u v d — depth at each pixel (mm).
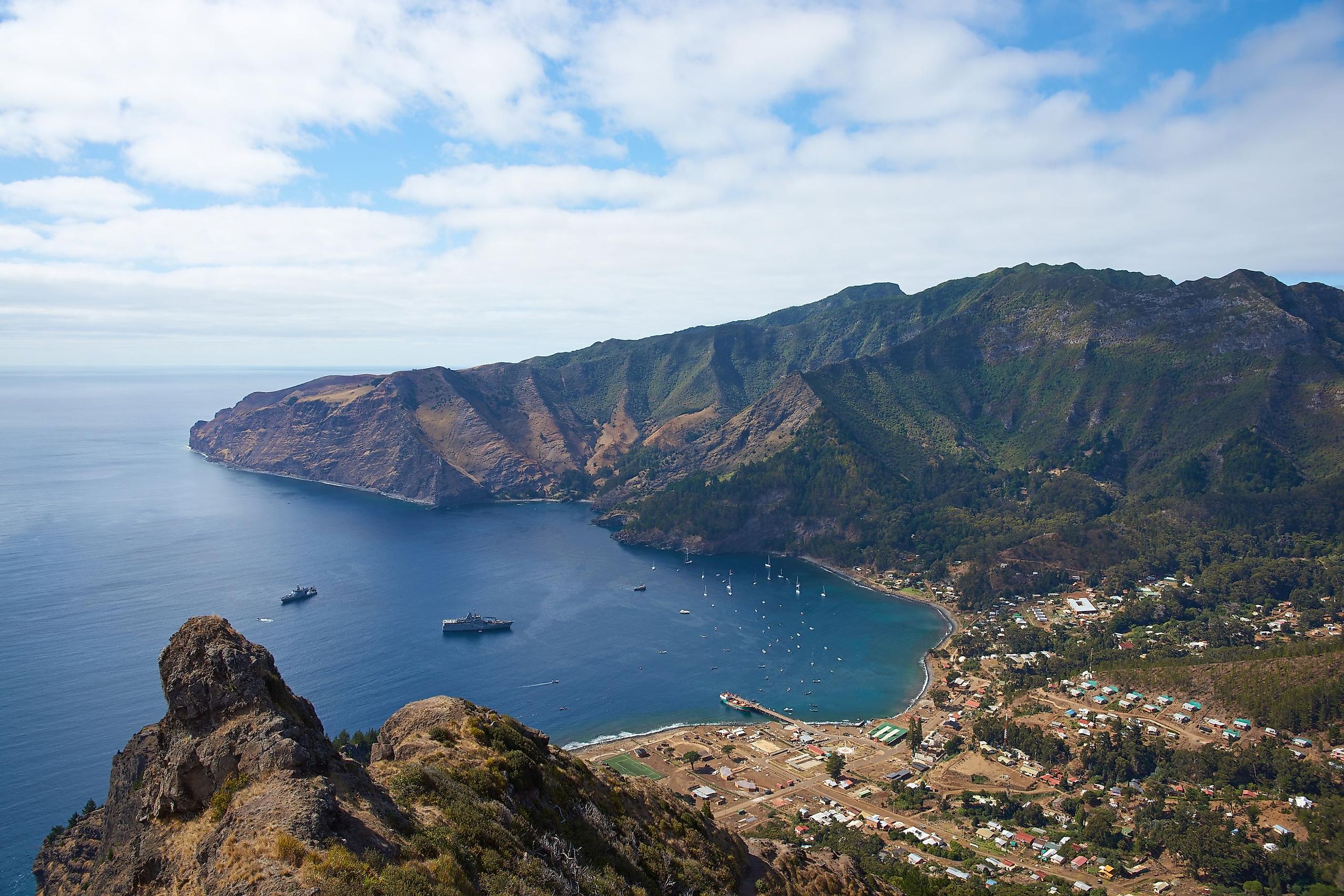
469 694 171125
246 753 35562
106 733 140500
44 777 126250
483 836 37469
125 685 159375
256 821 31484
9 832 112438
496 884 34344
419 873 31109
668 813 60562
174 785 35875
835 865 71125
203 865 31562
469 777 43406
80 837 88938
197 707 38000
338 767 37094
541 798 47719
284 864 29078
